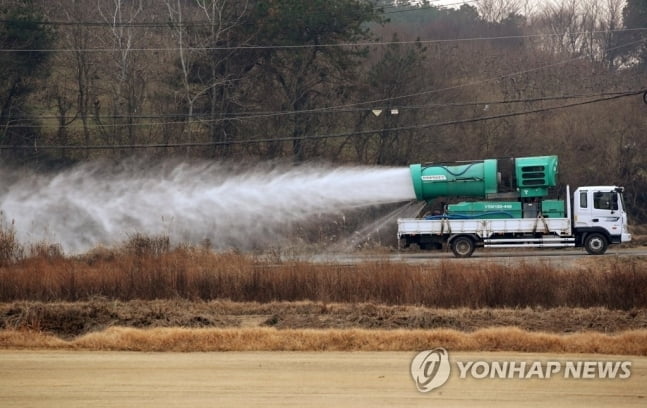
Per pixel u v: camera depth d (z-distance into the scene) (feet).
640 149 428.97
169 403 115.44
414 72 397.39
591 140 422.41
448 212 287.69
